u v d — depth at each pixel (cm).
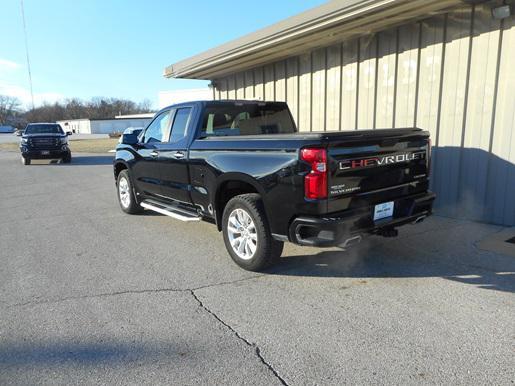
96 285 410
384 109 713
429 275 411
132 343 300
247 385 250
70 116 11175
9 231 637
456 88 603
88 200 902
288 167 373
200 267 457
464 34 582
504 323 313
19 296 386
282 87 949
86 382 256
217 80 1206
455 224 591
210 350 289
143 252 516
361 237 382
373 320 324
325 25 649
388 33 685
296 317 333
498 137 564
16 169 1642
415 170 436
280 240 400
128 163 688
